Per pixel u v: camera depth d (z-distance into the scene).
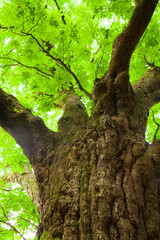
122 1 3.89
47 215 1.92
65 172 2.24
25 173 4.91
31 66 4.05
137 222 1.57
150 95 3.31
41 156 2.75
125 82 2.57
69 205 1.82
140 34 2.30
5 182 5.57
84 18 4.39
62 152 2.57
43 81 4.34
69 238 1.55
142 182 1.87
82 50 3.87
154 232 1.54
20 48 3.75
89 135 2.46
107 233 1.49
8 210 5.53
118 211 1.62
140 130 2.49
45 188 2.34
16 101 3.17
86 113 3.72
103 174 1.91
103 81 2.80
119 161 2.05
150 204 1.72
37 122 2.87
